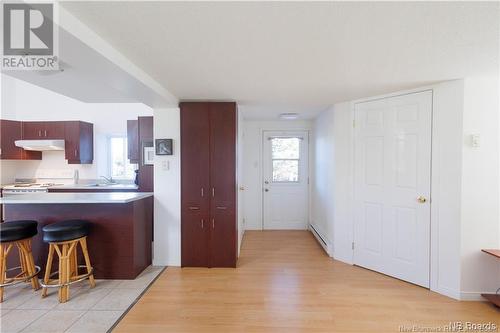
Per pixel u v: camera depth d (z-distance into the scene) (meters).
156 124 3.39
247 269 3.30
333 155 3.63
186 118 3.36
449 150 2.55
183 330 2.07
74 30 1.40
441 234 2.62
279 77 2.40
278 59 1.97
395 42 1.69
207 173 3.37
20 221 2.61
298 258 3.68
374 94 3.04
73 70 2.29
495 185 2.48
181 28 1.52
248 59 1.98
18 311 2.30
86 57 1.69
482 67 2.15
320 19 1.41
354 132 3.35
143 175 4.03
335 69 2.20
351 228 3.42
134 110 5.41
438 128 2.63
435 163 2.66
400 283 2.88
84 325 2.12
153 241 3.45
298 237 4.74
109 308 2.38
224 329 2.09
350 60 1.99
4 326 2.10
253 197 5.29
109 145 5.62
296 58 1.96
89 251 2.95
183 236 3.38
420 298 2.55
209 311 2.34
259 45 1.74
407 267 2.89
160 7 1.31
